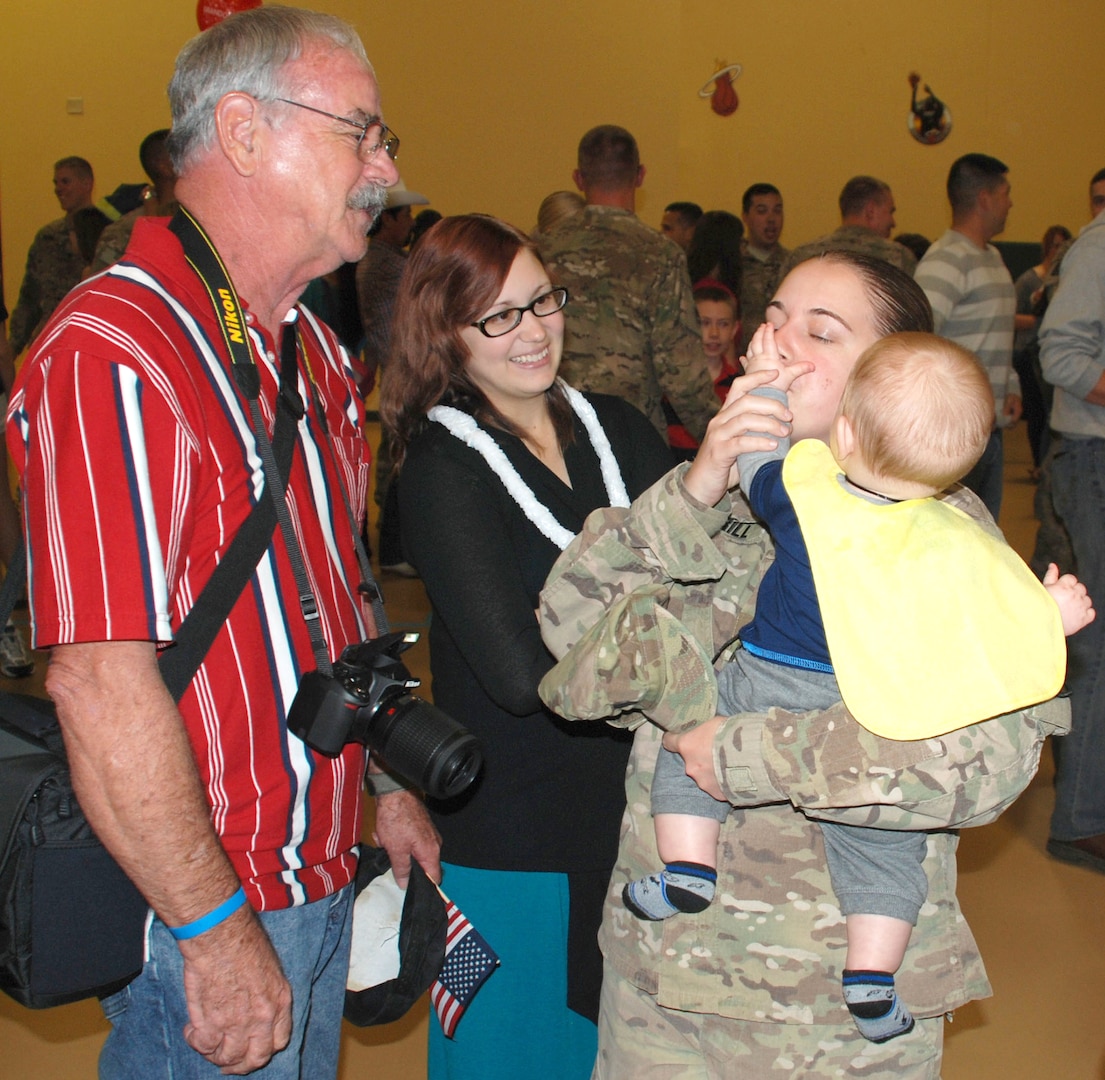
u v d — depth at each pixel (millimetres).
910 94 11094
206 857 1190
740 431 1307
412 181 9664
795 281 1430
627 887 1374
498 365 1727
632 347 3318
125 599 1129
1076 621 1307
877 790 1183
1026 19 11016
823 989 1304
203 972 1201
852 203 4762
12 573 1238
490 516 1657
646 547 1369
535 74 9594
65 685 1143
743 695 1341
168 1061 1333
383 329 5082
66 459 1133
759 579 1461
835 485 1300
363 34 9438
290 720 1304
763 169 11242
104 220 6262
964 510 1396
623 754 1786
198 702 1250
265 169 1316
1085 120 11234
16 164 9602
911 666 1199
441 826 1793
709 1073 1366
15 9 9414
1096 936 2887
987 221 4070
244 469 1274
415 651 4633
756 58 11094
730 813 1353
